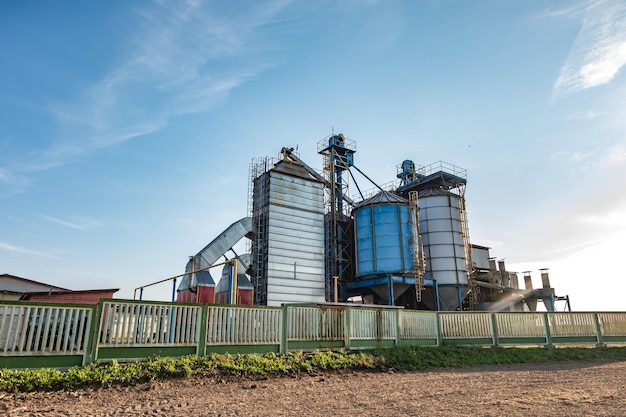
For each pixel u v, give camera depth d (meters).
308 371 14.91
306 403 9.98
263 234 35.44
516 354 20.36
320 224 38.28
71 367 11.72
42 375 10.77
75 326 12.06
